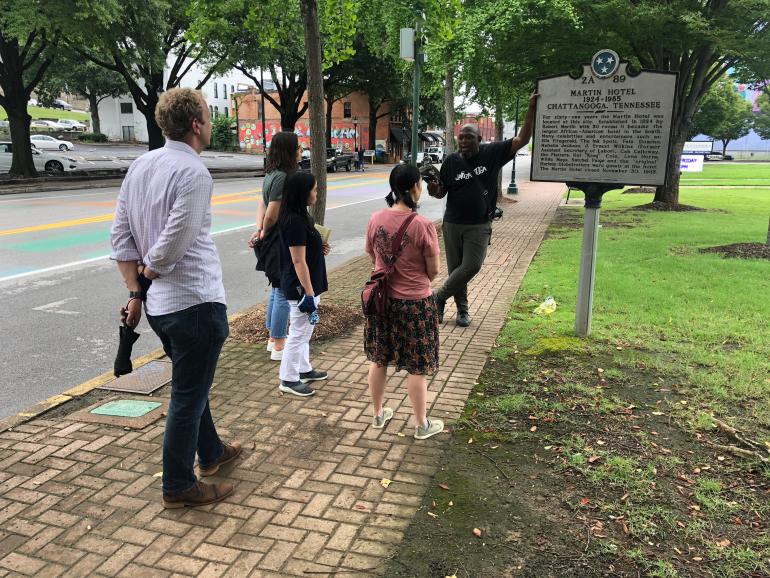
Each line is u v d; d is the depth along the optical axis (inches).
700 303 256.1
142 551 106.4
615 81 193.6
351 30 290.7
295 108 1549.0
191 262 108.0
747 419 153.7
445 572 100.7
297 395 172.6
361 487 126.1
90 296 299.0
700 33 544.1
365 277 333.7
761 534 110.0
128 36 904.3
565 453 138.5
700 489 123.6
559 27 562.3
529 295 281.7
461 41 547.8
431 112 2224.4
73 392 177.0
